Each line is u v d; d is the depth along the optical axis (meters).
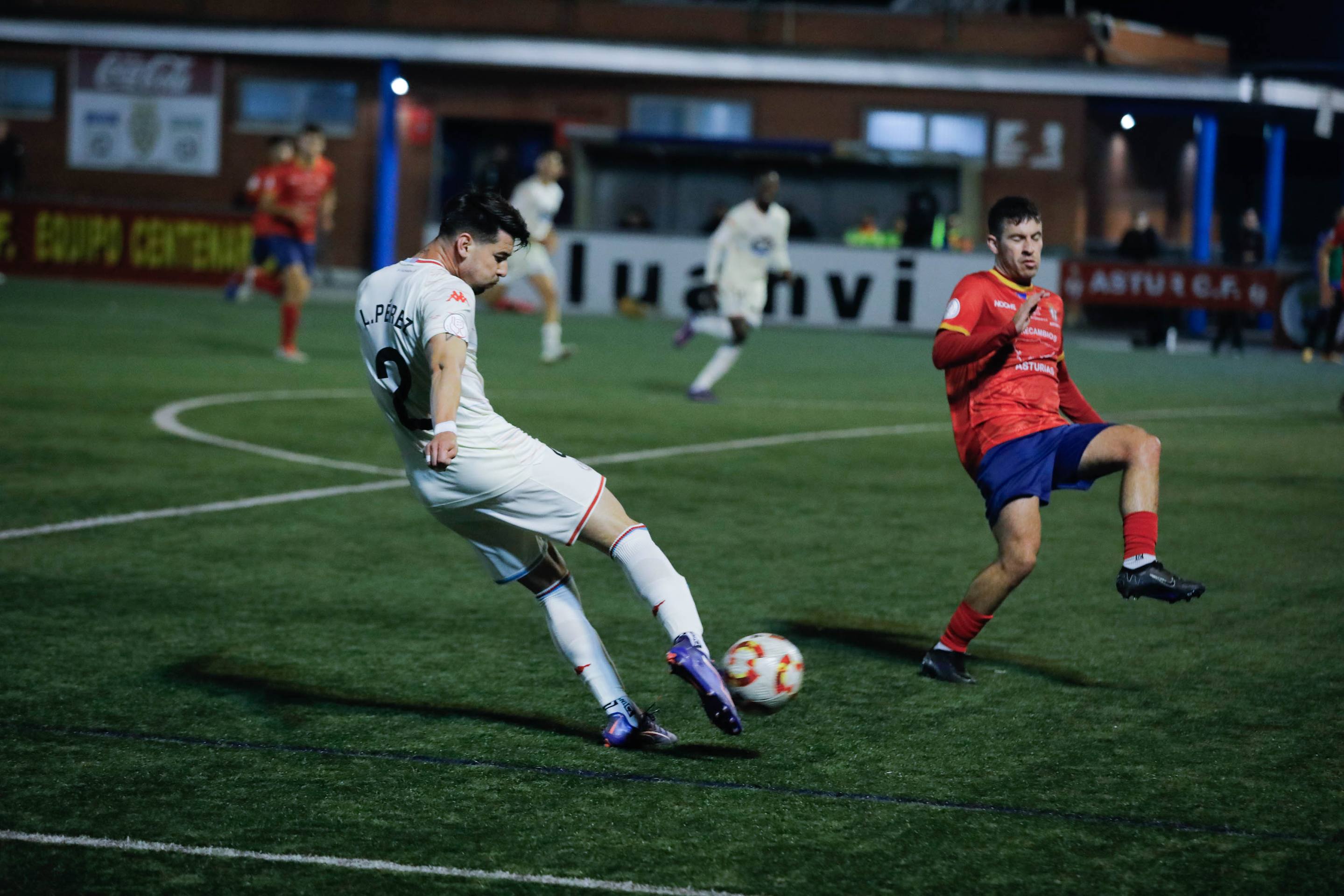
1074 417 11.58
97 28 67.12
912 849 7.66
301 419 24.06
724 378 33.97
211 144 67.62
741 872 7.31
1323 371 42.19
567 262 52.72
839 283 50.94
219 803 8.14
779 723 9.87
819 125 65.56
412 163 67.12
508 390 29.34
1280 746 9.48
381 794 8.34
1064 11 78.38
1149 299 49.38
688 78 65.94
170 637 11.69
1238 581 14.50
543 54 65.50
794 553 15.51
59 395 25.59
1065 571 14.94
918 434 25.08
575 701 10.27
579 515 8.95
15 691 10.11
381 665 11.09
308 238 33.19
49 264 54.19
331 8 69.25
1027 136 64.06
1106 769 9.00
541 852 7.52
